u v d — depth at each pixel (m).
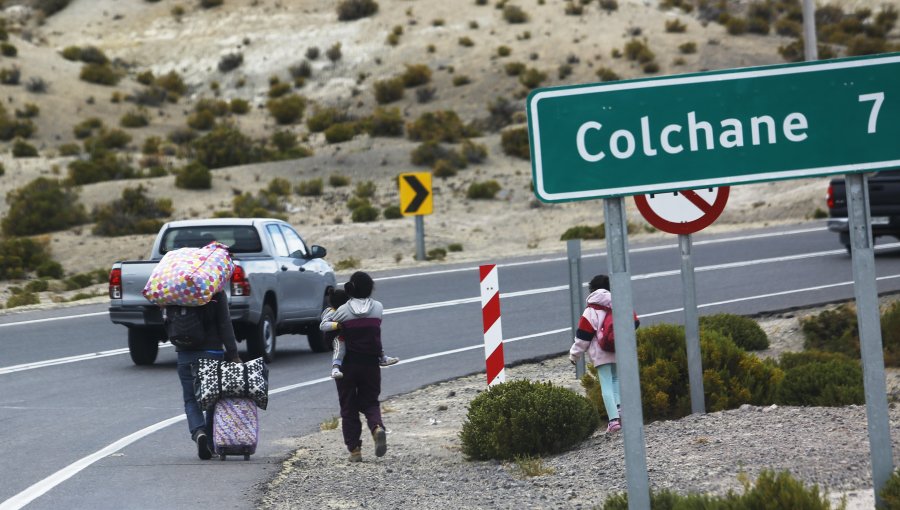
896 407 35.97
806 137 19.14
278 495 31.41
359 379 36.41
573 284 50.34
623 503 25.27
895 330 47.06
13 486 32.59
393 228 150.25
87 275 124.00
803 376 38.28
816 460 29.33
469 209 172.38
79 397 50.84
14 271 133.50
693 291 37.34
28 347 68.75
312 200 186.38
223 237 62.41
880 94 19.14
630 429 18.56
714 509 22.80
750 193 165.38
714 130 19.02
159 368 60.22
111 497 30.89
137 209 170.50
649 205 32.50
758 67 19.06
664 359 40.12
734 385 38.97
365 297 36.81
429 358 61.94
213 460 36.50
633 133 18.92
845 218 92.44
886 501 19.39
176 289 35.84
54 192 172.62
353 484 32.94
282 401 50.00
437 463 36.06
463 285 94.62
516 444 35.38
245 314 58.34
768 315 67.69
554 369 56.72
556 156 18.89
